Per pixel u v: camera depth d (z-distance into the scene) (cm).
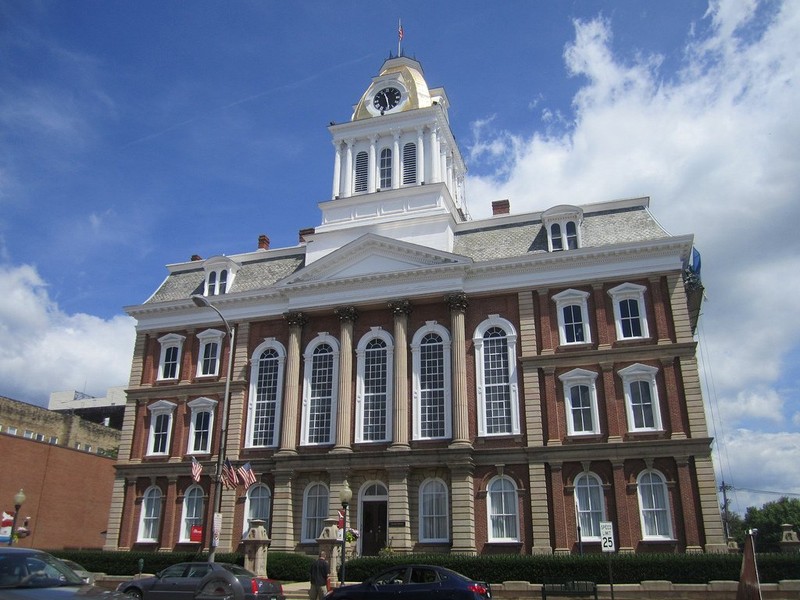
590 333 4550
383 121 5994
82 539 6675
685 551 3928
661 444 4141
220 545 4828
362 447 4731
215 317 5550
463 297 4819
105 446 8438
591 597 3338
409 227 5291
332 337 5144
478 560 3819
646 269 4556
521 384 4566
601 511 4169
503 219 5256
